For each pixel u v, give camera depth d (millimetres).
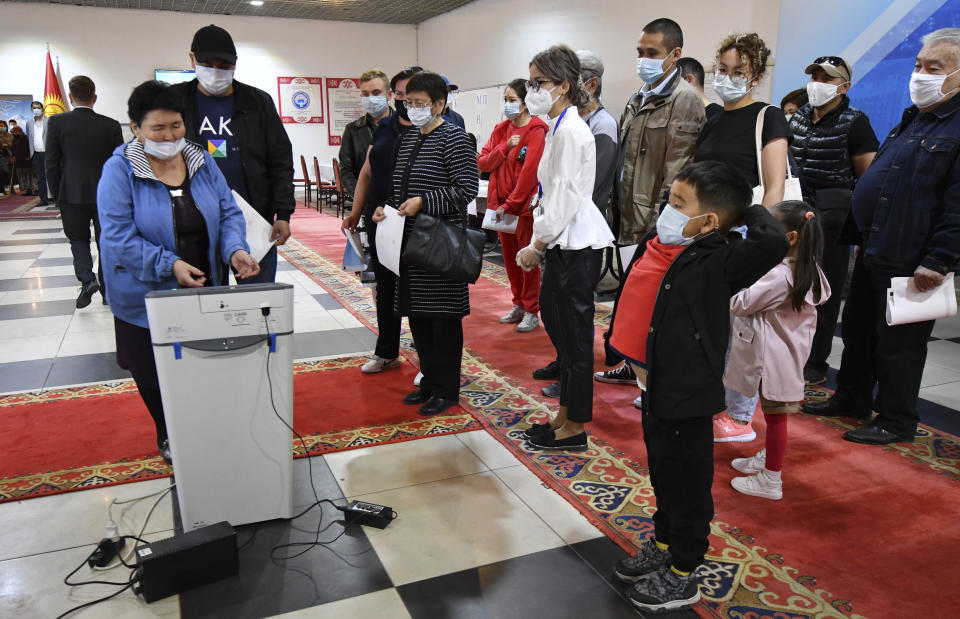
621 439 2744
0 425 2803
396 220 2779
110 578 1841
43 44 12891
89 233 4738
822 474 2453
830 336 3418
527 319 4371
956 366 3697
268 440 2027
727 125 2615
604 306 4988
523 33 10891
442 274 2695
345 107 15328
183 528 2010
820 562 1922
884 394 2719
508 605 1738
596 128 3291
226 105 2707
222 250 2293
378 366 3520
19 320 4508
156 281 2117
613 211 3459
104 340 4070
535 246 2426
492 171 4484
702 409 1570
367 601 1748
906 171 2506
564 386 2590
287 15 14188
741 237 1637
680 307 1580
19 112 13266
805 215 2096
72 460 2494
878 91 5227
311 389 3285
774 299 2133
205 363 1887
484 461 2547
